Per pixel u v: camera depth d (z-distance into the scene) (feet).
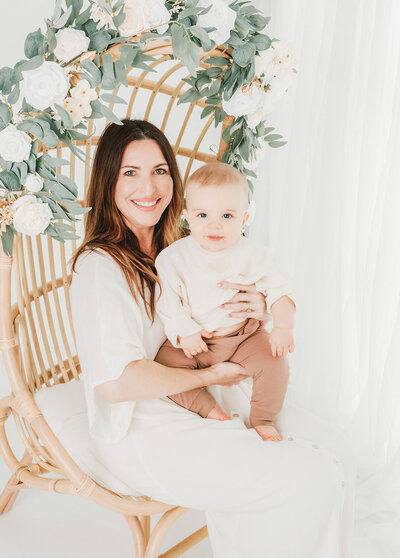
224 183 4.93
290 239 7.32
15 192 4.78
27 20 8.27
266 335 5.34
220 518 5.04
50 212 4.66
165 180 5.46
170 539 6.25
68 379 6.23
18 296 5.46
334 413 6.94
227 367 5.17
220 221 4.99
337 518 4.75
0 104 4.49
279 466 4.68
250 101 5.63
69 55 4.41
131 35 4.59
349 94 6.46
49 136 4.50
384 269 6.22
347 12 6.30
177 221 5.93
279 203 7.64
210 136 9.20
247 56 5.30
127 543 6.16
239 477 4.69
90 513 6.61
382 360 6.39
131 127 5.32
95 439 5.06
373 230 6.36
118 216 5.42
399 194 6.08
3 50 8.34
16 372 5.15
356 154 6.55
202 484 4.75
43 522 6.42
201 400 5.12
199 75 5.66
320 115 6.77
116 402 4.78
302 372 7.11
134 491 5.09
